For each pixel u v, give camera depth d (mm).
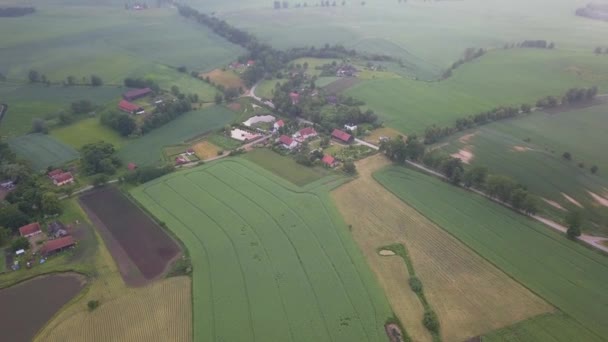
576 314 89062
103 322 87062
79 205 124938
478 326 86125
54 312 89812
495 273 99938
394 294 93750
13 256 104688
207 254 105062
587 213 122312
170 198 127438
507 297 93375
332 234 112250
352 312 88938
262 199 127062
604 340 83562
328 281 96938
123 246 108312
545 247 108250
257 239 110250
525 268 101438
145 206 123562
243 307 89875
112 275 99125
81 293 94062
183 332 84375
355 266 101438
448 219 118812
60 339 83688
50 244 105562
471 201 126938
